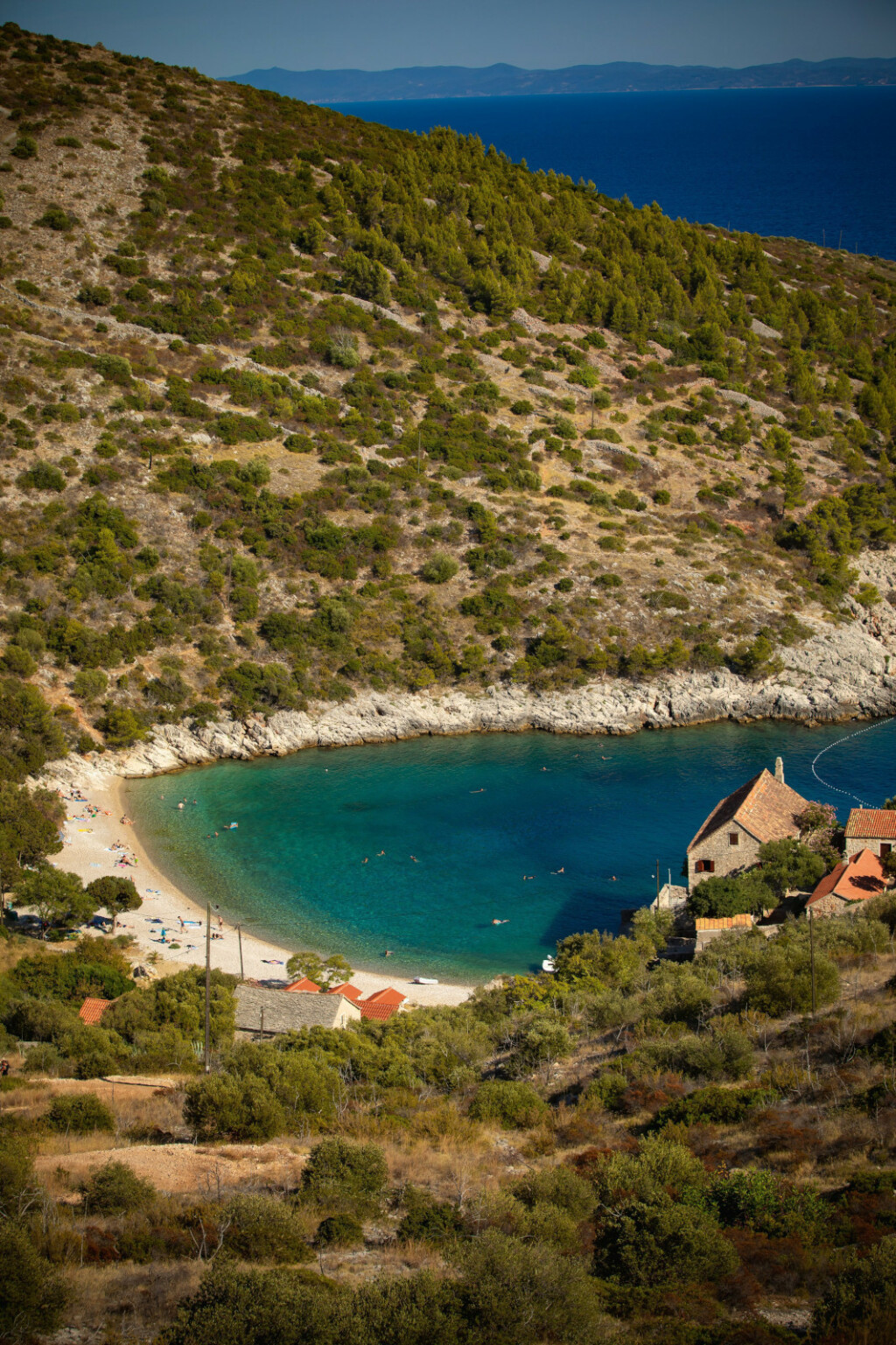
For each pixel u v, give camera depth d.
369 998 71.69
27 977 66.38
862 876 71.12
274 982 74.81
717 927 70.31
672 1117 41.28
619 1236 30.95
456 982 76.50
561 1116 44.47
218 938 82.25
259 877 92.50
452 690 125.69
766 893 73.75
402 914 86.50
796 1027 48.78
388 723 122.56
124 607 121.88
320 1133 42.50
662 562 140.25
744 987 57.41
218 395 149.25
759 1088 42.28
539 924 84.81
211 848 97.56
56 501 127.56
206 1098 41.72
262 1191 36.06
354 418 151.00
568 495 150.62
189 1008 61.91
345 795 108.31
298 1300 26.28
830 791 105.38
